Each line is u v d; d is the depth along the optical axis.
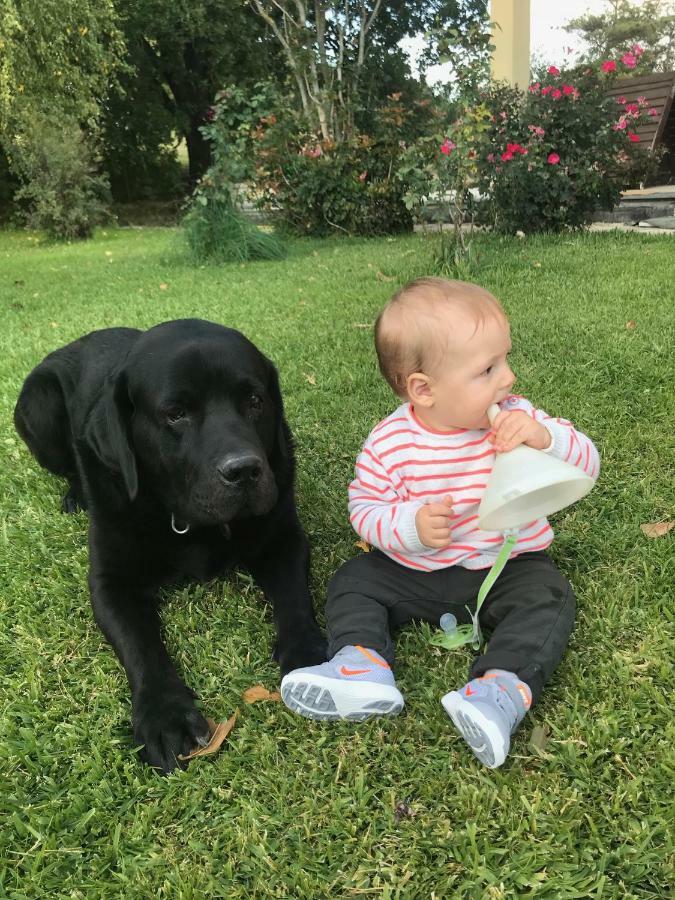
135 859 1.50
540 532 2.07
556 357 4.16
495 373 1.95
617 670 1.84
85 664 2.08
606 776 1.56
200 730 1.76
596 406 3.49
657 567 2.27
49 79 14.91
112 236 16.19
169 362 2.10
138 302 7.04
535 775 1.58
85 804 1.63
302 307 6.07
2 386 4.63
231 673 1.99
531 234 8.92
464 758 1.66
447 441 2.07
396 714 1.80
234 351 2.18
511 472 1.74
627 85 14.66
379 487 2.15
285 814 1.56
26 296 8.07
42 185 15.48
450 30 6.70
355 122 12.54
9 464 3.54
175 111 24.47
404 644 2.07
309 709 1.76
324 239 11.70
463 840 1.45
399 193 11.38
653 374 3.74
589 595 2.15
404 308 2.00
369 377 4.18
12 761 1.77
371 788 1.60
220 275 8.44
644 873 1.37
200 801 1.61
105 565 2.23
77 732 1.82
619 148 8.85
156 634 2.09
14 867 1.51
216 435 2.04
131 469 2.14
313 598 2.30
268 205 12.48
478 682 1.67
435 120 7.91
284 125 11.88
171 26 21.45
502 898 1.34
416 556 2.05
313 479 3.08
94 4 15.08
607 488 2.74
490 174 8.83
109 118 22.70
